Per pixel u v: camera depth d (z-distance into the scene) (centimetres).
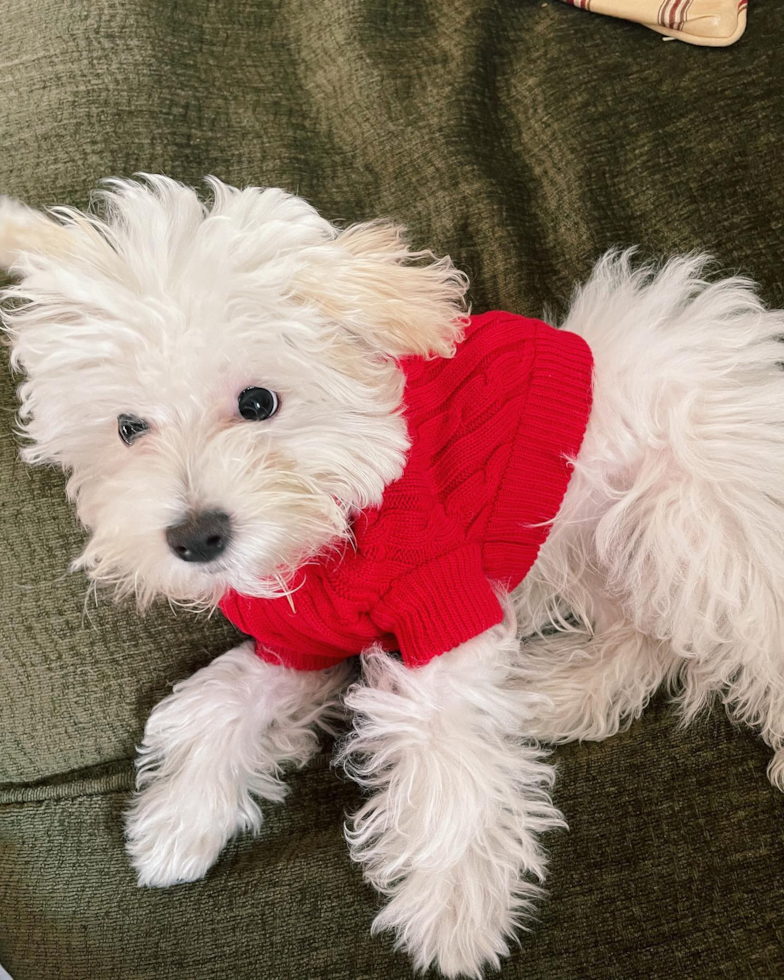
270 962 34
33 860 41
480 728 37
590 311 42
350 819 39
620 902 33
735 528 38
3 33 54
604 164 49
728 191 46
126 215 31
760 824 33
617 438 39
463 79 52
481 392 35
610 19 52
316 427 31
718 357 39
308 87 55
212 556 29
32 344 30
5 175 50
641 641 43
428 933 33
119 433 32
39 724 43
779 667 37
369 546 34
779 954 30
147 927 37
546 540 41
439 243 50
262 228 30
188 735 40
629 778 36
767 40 49
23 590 43
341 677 44
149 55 53
